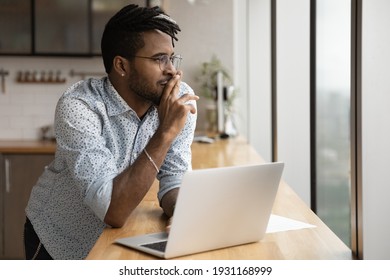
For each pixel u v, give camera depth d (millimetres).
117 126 2160
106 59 2133
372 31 1830
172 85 2072
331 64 4301
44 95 6617
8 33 6293
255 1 6207
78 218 2252
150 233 1990
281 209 2453
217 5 6898
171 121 2059
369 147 1855
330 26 4270
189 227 1720
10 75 6594
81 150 2029
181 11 6914
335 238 1969
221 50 6926
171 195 2223
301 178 4270
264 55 6199
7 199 5871
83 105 2070
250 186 1805
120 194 1995
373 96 1851
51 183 2275
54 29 6312
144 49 2041
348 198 4418
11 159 5848
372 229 1867
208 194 1718
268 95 6215
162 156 2045
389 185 1867
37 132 6637
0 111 6609
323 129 4367
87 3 6289
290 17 4230
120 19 2051
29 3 6266
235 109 7047
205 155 4566
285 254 1788
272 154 4344
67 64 6613
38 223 2291
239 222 1831
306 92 4242
